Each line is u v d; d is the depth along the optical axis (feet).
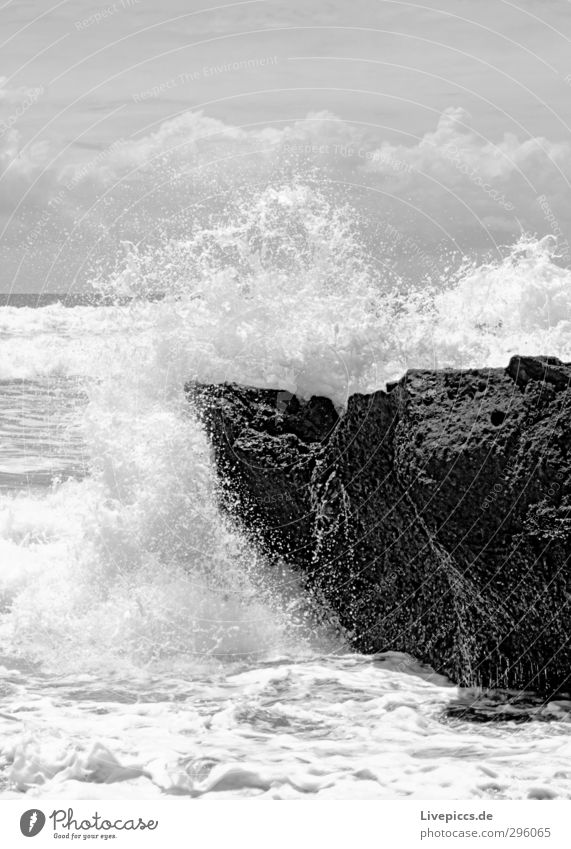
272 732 22.04
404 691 25.64
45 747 19.98
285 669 27.43
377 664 28.22
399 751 20.68
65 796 18.16
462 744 21.15
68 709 23.59
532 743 21.20
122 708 23.80
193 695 25.21
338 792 18.31
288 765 19.58
